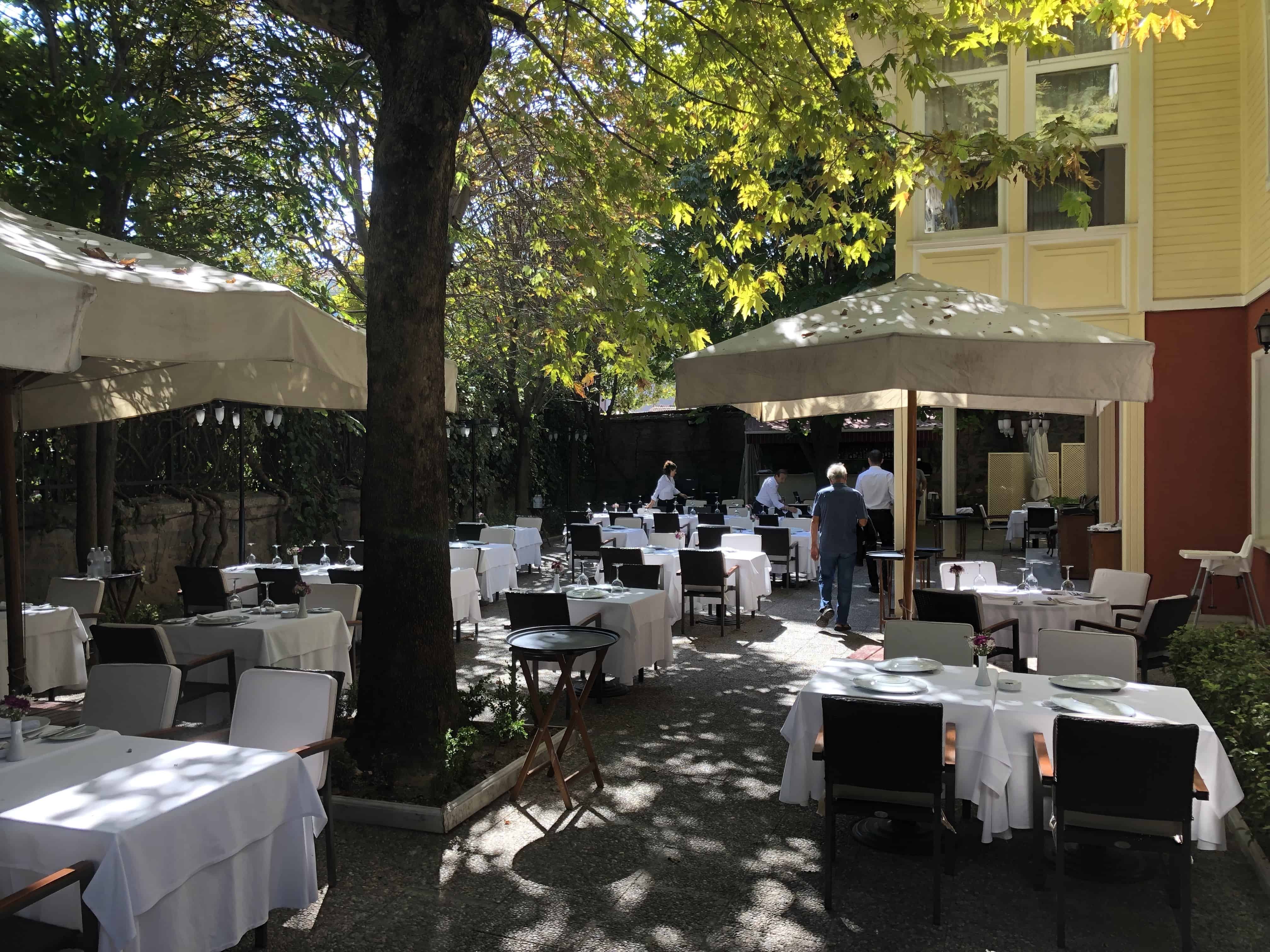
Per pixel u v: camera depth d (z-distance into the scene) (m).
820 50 7.93
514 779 5.74
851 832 5.02
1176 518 11.20
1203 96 11.13
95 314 3.92
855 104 6.70
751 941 3.87
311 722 4.46
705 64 8.34
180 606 12.23
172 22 10.09
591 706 7.73
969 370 5.55
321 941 3.88
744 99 8.42
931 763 4.03
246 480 14.82
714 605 12.42
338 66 9.98
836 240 8.12
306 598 8.27
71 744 3.92
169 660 6.04
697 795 5.63
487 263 14.77
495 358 17.88
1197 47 11.14
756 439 26.30
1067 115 11.84
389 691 5.60
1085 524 15.49
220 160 10.48
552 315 11.41
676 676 8.84
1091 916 4.10
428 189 5.61
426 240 5.64
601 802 5.49
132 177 9.17
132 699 4.73
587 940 3.88
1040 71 11.89
